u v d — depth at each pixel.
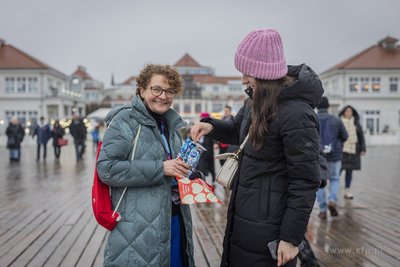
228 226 1.66
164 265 1.62
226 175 1.76
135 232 1.59
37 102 34.94
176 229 1.79
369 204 5.12
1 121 28.31
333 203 4.41
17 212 4.58
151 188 1.63
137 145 1.64
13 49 36.25
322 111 4.53
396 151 16.73
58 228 3.85
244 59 1.52
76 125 11.55
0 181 7.29
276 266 1.54
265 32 1.50
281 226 1.48
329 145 4.35
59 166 10.16
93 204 1.58
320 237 3.55
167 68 1.74
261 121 1.51
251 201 1.57
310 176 1.45
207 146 6.39
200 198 1.62
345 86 37.44
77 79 43.09
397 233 3.68
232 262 1.64
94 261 2.90
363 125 37.25
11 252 3.10
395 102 37.22
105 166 1.54
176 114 1.85
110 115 1.71
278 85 1.54
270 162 1.55
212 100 57.44
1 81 34.75
